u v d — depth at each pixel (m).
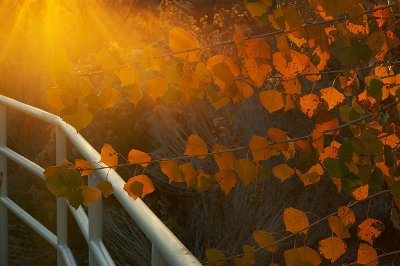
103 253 4.51
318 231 6.80
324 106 3.28
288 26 2.94
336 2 2.69
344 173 2.85
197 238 7.46
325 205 6.98
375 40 2.93
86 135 8.99
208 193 7.74
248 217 7.07
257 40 3.05
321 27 2.99
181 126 8.51
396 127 3.06
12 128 11.35
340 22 3.05
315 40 3.00
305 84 6.63
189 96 3.28
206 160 7.87
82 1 14.45
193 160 7.94
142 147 8.89
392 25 3.17
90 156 4.59
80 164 3.33
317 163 3.35
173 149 8.25
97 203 4.63
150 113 8.89
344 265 3.53
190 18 12.33
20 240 8.95
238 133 7.73
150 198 8.06
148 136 8.90
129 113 9.00
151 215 3.14
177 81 3.25
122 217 7.69
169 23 12.49
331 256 3.33
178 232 7.61
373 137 2.99
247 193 7.24
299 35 2.99
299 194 7.16
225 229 7.29
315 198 6.80
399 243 6.59
